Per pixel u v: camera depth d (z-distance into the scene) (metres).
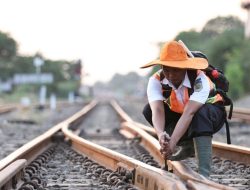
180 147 12.20
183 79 10.80
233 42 128.00
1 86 143.12
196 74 10.82
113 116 53.19
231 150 17.20
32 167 14.36
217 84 11.32
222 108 11.31
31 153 17.22
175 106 11.09
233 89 98.06
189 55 10.92
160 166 16.16
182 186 9.20
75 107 78.06
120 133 30.38
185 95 10.88
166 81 11.03
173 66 10.46
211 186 9.02
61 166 16.38
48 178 13.73
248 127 36.19
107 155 15.39
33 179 12.56
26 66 198.38
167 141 10.57
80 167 15.95
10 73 192.88
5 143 24.55
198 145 11.03
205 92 10.68
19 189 11.23
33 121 41.12
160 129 10.81
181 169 10.70
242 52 110.81
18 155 14.16
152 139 19.92
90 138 28.09
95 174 14.08
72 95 113.25
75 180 13.43
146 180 11.36
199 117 10.91
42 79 105.38
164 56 10.65
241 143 26.41
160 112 11.05
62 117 48.91
